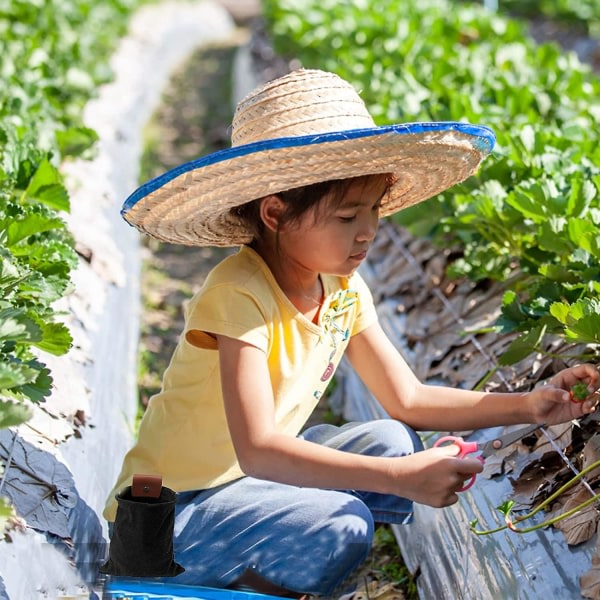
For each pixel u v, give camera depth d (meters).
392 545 3.33
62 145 4.96
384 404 2.81
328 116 2.39
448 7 9.63
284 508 2.57
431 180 2.63
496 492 2.75
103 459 3.28
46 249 3.20
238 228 2.62
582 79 5.83
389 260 4.67
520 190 3.31
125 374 4.32
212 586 2.65
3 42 6.36
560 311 2.56
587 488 2.48
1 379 2.18
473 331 3.28
